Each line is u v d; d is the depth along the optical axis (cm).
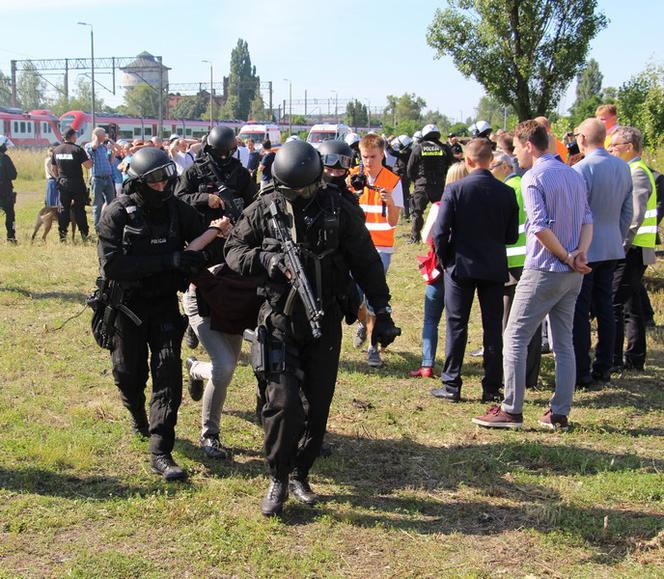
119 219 443
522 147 529
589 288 636
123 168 1398
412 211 1411
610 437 539
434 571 368
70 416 556
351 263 423
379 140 683
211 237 457
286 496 416
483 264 586
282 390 406
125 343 468
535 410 595
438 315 673
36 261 1184
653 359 735
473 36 1752
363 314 679
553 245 512
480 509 431
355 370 691
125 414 562
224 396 496
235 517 413
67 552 377
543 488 456
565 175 519
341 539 396
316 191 409
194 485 450
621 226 639
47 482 449
